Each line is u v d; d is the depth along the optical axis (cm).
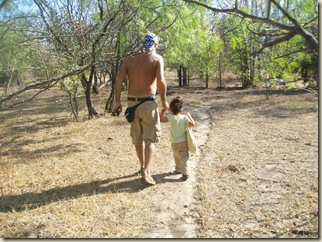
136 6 597
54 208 364
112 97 1039
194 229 319
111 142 650
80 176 463
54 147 630
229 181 428
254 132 679
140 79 419
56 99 1595
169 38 952
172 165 499
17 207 369
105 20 689
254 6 542
